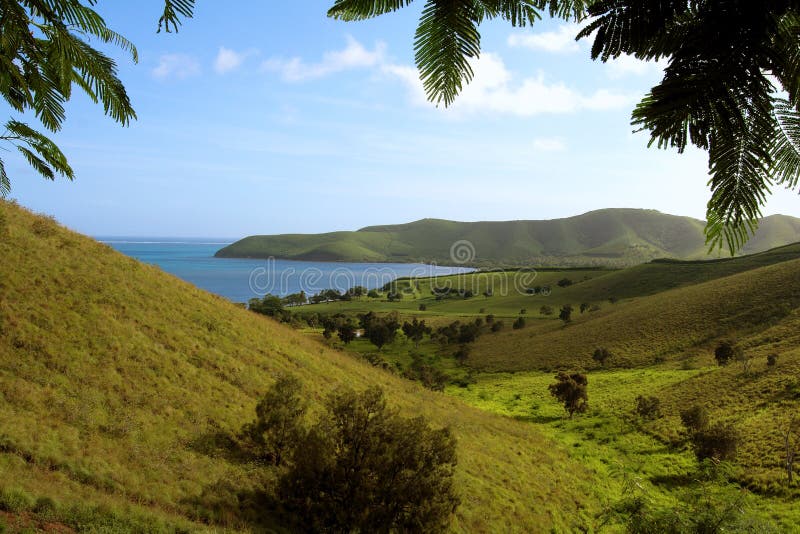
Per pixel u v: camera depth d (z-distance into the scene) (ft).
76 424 43.88
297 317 389.60
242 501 42.29
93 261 83.51
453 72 4.28
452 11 4.16
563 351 238.48
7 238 72.43
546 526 60.70
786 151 3.32
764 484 76.54
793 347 151.12
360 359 143.54
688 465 90.68
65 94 4.76
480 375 227.81
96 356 57.16
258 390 70.90
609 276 432.66
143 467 41.96
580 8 4.23
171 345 70.69
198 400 59.31
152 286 88.99
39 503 29.04
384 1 4.14
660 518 21.02
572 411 138.72
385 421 42.86
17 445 36.60
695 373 161.58
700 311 227.81
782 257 327.88
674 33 3.52
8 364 48.08
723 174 3.42
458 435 88.84
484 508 59.16
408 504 39.68
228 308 105.81
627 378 178.70
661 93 3.39
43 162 5.50
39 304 60.95
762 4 3.23
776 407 108.88
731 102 3.33
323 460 41.78
